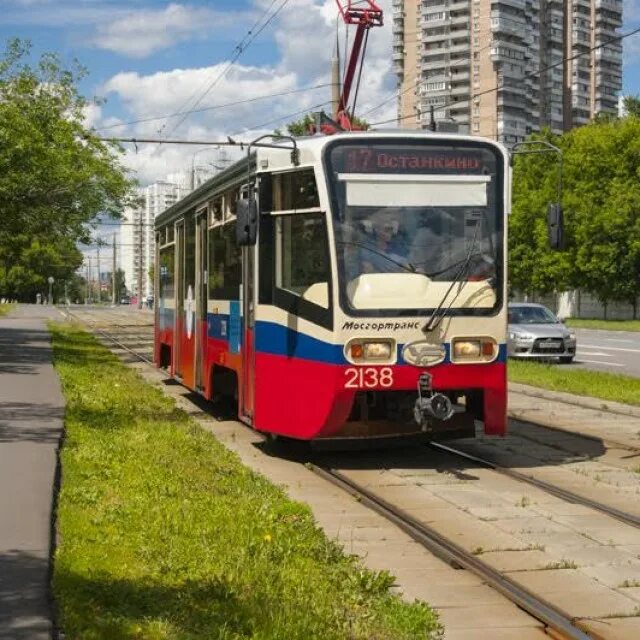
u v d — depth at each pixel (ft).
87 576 19.01
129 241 412.36
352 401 33.55
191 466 31.99
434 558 23.44
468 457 36.96
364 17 60.34
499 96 345.92
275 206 36.06
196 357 48.96
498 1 341.62
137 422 42.22
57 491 26.73
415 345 33.73
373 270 33.83
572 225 199.52
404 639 17.37
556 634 18.13
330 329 33.45
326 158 33.99
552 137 222.69
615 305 224.94
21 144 89.25
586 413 50.72
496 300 34.86
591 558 23.27
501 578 21.45
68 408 45.57
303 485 32.19
